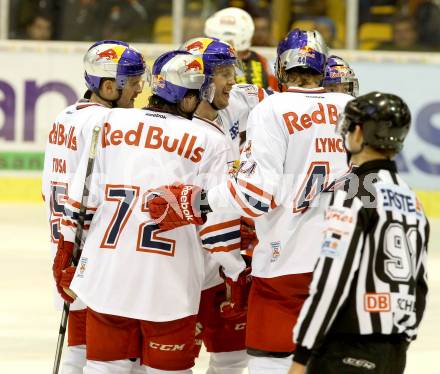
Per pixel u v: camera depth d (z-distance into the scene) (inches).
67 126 490.0
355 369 350.6
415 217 359.3
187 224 449.4
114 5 1283.2
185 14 1269.7
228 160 499.8
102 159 455.2
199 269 458.6
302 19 1251.8
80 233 456.4
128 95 489.4
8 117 1238.3
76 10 1279.5
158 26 1282.0
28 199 1243.8
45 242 1001.5
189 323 453.7
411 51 1255.5
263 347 455.8
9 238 1015.0
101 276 446.0
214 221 450.0
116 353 450.3
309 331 346.3
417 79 1216.2
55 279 466.0
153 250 443.8
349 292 349.1
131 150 450.9
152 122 454.0
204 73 474.9
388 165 361.4
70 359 504.7
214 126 492.4
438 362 617.6
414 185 1212.5
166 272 444.8
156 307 442.6
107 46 482.9
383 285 348.2
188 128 455.2
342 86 539.8
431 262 932.0
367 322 348.2
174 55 461.7
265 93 564.1
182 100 465.1
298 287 447.8
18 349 635.5
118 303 441.7
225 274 468.1
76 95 1243.2
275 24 1248.8
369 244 349.1
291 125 450.9
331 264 344.2
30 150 1238.3
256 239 494.9
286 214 450.9
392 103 358.9
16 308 745.0
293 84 470.3
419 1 1249.4
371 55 1223.5
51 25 1277.1
